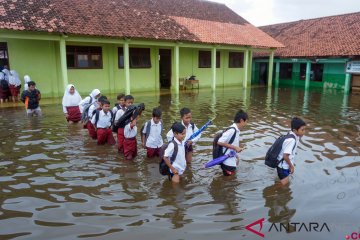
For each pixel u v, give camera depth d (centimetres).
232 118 1048
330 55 1914
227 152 528
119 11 1625
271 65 2189
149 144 618
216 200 456
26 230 378
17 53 1370
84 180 524
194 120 1011
